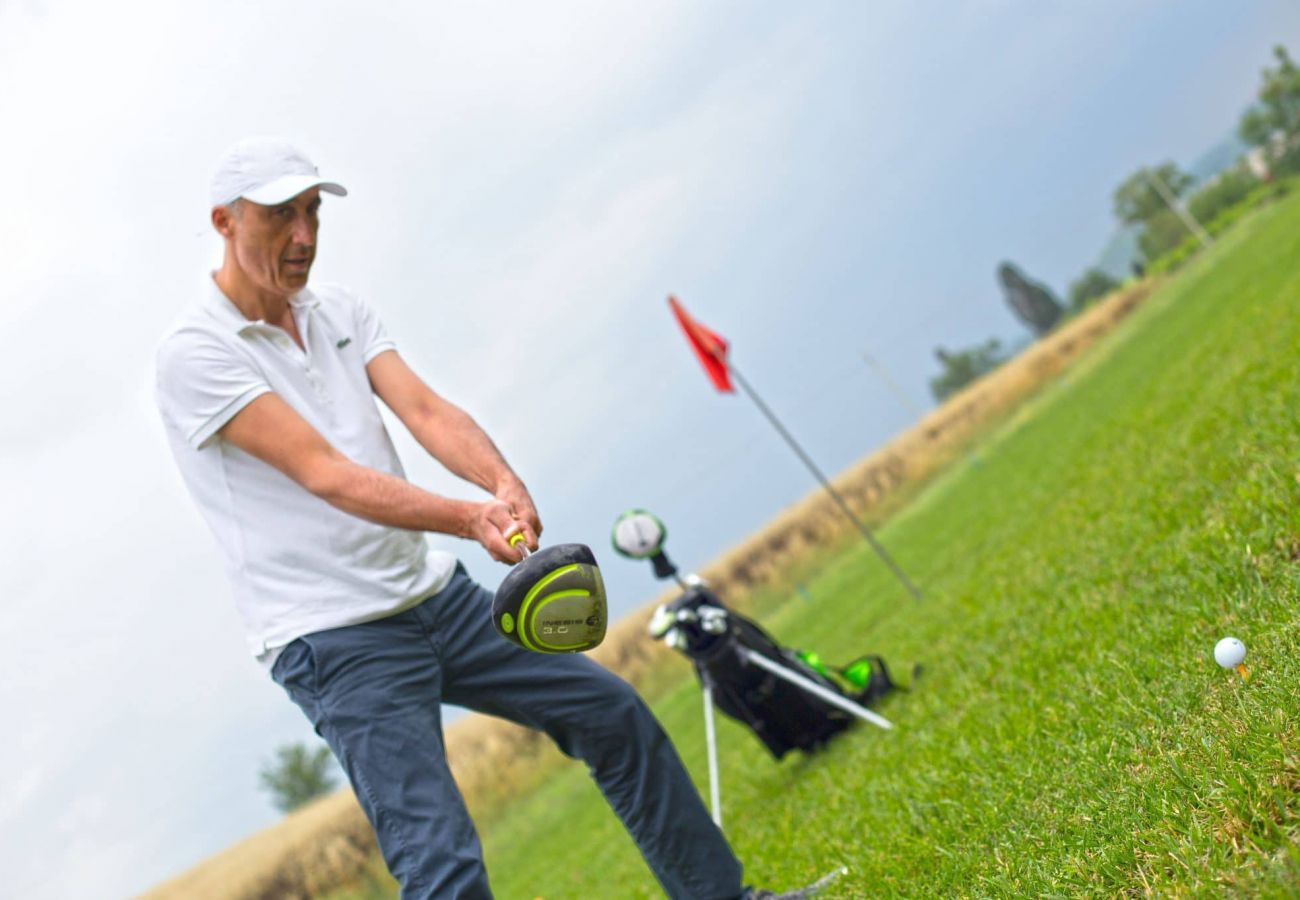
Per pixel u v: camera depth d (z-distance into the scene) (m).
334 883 20.20
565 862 10.96
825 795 5.84
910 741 5.60
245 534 3.50
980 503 17.78
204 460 3.53
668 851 3.79
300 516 3.47
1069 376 31.59
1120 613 4.98
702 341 11.09
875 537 25.95
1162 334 24.17
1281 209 38.94
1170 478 6.96
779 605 27.97
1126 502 7.39
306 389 3.59
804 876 4.62
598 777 3.80
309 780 32.22
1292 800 2.67
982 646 6.62
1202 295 26.05
